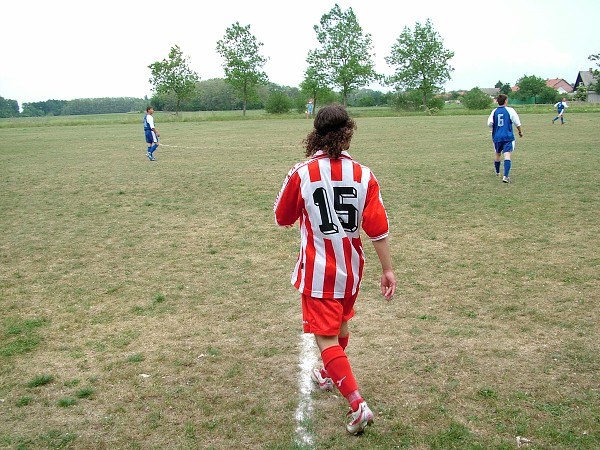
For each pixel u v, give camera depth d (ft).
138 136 100.07
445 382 12.02
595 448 9.66
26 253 23.07
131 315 16.25
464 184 36.29
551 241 22.48
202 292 18.03
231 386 12.14
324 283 10.09
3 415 11.14
